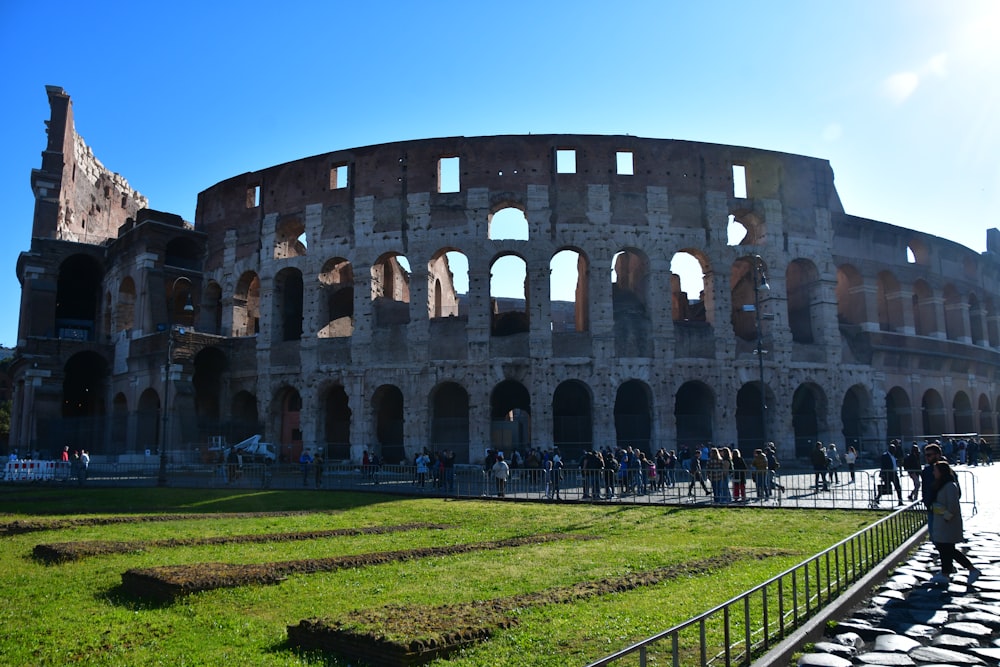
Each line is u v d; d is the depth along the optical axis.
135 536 23.08
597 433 54.66
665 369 56.25
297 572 16.97
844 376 61.44
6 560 18.86
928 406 69.38
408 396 55.81
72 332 75.50
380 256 58.31
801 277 64.38
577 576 16.70
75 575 16.91
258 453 53.47
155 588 14.89
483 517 28.95
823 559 18.05
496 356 55.44
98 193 85.56
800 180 63.09
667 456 45.78
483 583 16.02
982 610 13.18
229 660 11.03
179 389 57.19
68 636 12.25
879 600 14.02
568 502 34.12
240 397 61.69
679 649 11.01
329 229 59.88
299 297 66.94
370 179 59.59
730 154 61.16
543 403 54.62
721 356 57.47
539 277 56.44
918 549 19.64
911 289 67.50
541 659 10.76
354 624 11.80
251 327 70.81
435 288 70.56
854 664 10.33
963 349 70.38
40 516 28.38
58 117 75.69
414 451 54.91
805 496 33.47
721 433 56.41
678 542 22.23
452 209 57.66
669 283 57.59
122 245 69.12
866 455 60.59
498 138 58.53
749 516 28.44
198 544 21.41
